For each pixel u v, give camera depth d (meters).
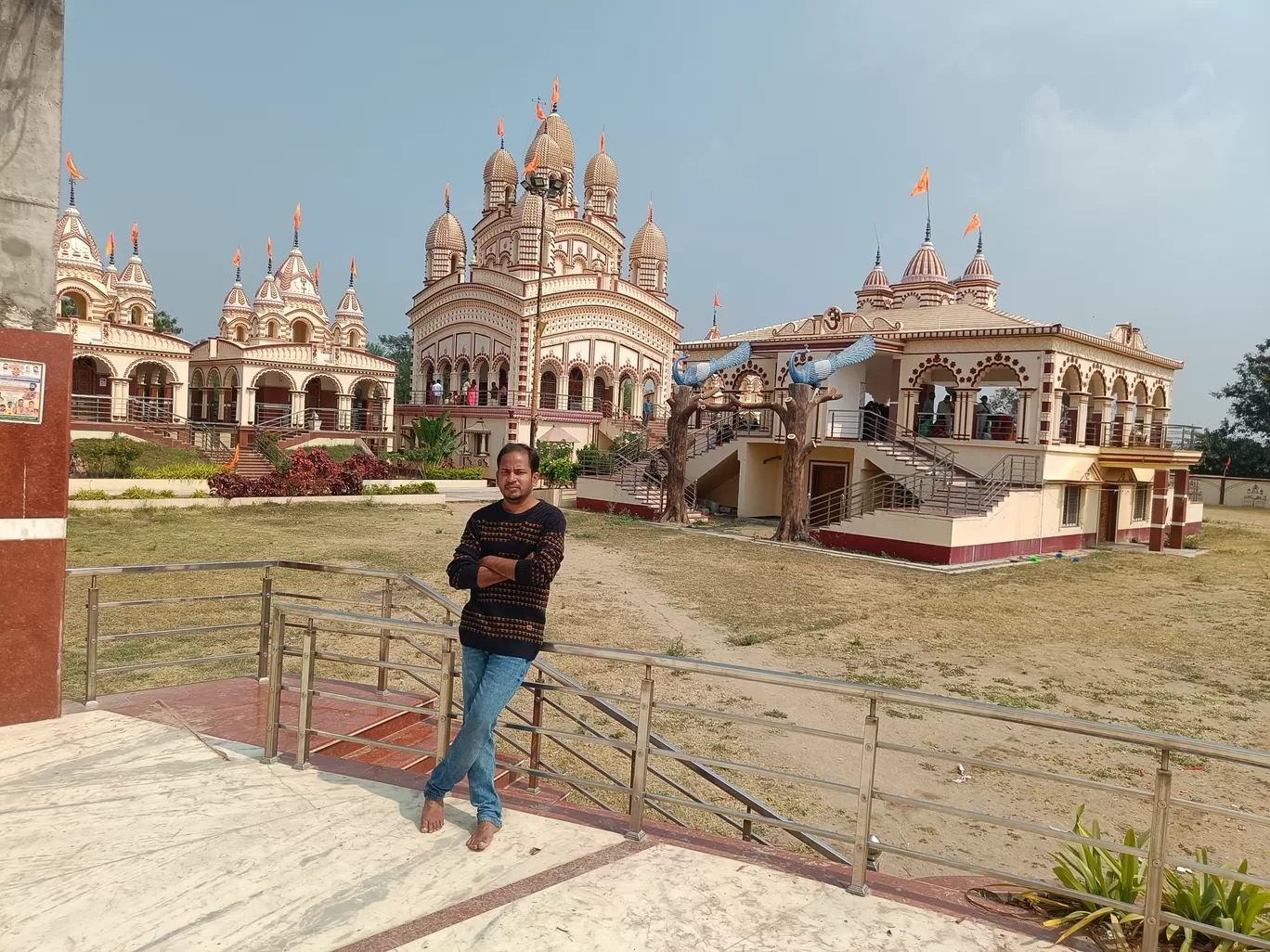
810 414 27.67
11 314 5.45
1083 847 4.20
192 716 5.88
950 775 7.98
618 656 4.02
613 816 4.49
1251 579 20.83
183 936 3.22
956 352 26.47
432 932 3.29
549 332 44.38
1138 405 31.56
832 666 11.50
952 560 21.33
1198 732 9.37
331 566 6.39
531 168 44.78
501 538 3.98
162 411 43.47
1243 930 3.55
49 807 4.27
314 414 44.47
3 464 5.37
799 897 3.67
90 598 5.93
